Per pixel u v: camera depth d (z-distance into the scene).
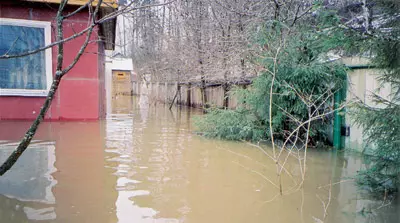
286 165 4.04
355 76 4.83
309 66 5.04
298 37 5.13
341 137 5.14
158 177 3.34
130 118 9.31
